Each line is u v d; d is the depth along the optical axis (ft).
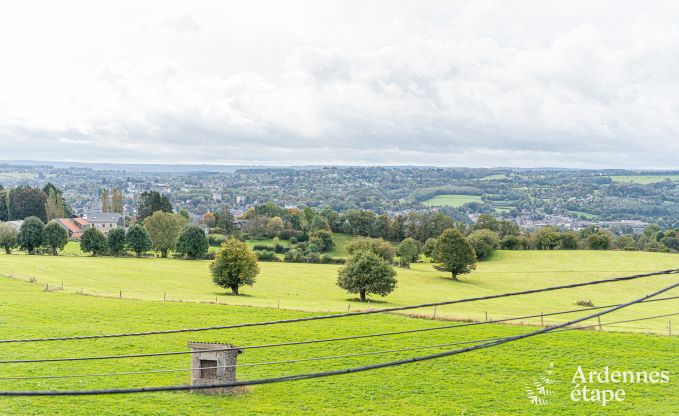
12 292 270.67
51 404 136.77
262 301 286.05
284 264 497.05
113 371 161.07
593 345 192.24
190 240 492.54
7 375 154.61
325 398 148.46
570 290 425.69
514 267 519.60
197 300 273.33
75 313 225.56
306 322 221.05
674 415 140.26
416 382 161.38
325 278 422.41
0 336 190.19
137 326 209.46
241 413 136.46
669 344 192.85
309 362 175.42
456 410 143.23
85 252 508.53
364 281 333.01
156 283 363.35
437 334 205.77
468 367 172.86
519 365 174.60
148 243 504.02
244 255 334.65
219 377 147.74
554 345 191.93
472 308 322.14
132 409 135.85
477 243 555.28
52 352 175.52
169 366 167.22
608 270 503.20
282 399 146.51
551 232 611.06
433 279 452.76
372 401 147.54
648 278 473.67
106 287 327.67
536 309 328.49
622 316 293.23
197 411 136.26
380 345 192.44
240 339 196.34
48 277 348.59
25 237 492.54
